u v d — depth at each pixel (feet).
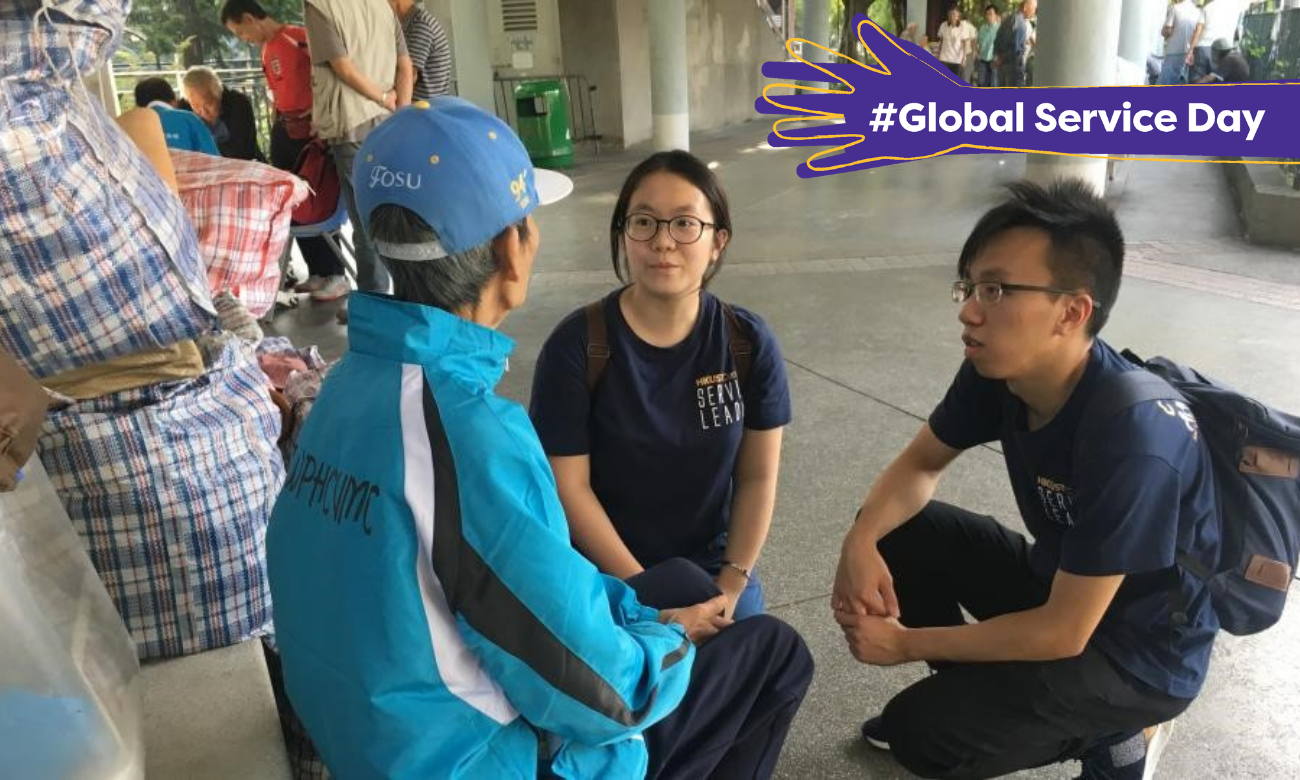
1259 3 38.24
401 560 3.59
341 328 16.63
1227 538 5.19
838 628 8.39
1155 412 5.01
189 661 6.25
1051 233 4.91
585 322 6.22
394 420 3.68
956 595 7.03
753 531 6.67
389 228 3.77
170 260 5.91
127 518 5.96
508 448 3.69
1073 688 5.44
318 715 3.90
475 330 3.87
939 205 26.35
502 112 42.27
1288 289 17.47
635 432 6.30
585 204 28.60
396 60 16.35
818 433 12.31
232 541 6.24
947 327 16.24
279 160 17.58
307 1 15.05
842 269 20.25
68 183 5.35
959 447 6.54
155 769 5.33
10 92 5.10
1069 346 5.20
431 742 3.69
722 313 6.42
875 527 6.46
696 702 4.85
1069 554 5.14
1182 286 17.83
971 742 5.69
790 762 6.93
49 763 4.04
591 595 3.79
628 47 42.78
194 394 6.24
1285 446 5.03
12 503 4.65
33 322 5.53
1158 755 6.21
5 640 3.96
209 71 20.21
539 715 3.83
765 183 31.40
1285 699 7.32
